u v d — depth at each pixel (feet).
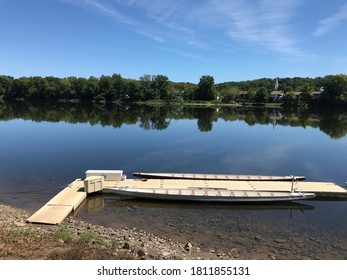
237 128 191.42
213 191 68.08
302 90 440.45
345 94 384.68
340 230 54.44
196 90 523.29
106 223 55.11
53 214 54.49
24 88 477.36
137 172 90.43
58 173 85.97
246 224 56.24
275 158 112.27
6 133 153.89
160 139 145.18
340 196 70.54
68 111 298.97
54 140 136.46
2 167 90.68
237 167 99.09
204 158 109.91
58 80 495.82
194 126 198.08
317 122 230.27
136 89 483.10
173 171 92.84
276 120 244.83
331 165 103.35
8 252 33.96
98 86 462.19
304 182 77.97
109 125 193.88
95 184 67.77
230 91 518.78
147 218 58.03
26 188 72.69
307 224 56.80
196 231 52.54
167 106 426.92
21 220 52.49
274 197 65.57
